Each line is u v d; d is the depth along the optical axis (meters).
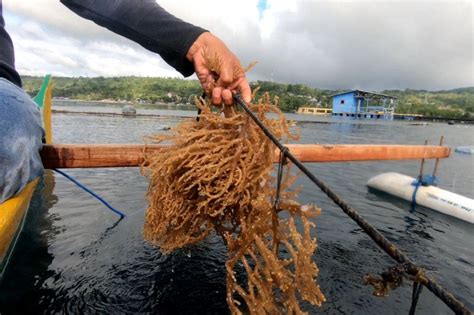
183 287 2.30
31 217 3.33
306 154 3.05
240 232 1.23
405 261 0.60
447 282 2.56
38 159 1.74
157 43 1.59
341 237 3.21
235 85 1.38
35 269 2.41
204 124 1.30
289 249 1.02
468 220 3.93
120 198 4.02
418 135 17.62
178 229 1.37
